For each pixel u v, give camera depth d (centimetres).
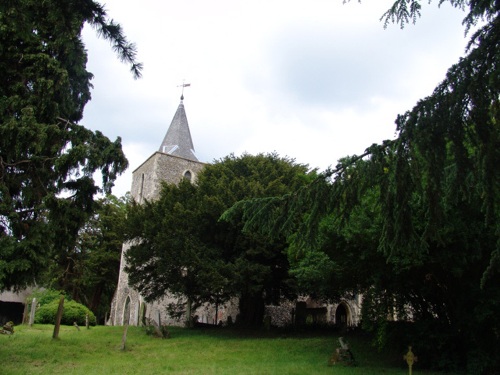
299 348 1636
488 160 493
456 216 1081
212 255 2111
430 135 503
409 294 1356
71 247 1429
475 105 485
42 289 3447
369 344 1647
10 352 1406
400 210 556
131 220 2403
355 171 599
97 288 3916
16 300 3359
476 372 1163
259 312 2472
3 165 1279
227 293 2216
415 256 1085
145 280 2342
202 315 3030
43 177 1335
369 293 1288
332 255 1319
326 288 1511
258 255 2097
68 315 2511
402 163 535
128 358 1445
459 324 1238
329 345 1667
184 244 2105
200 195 2308
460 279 1209
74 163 1285
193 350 1631
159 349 1650
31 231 1277
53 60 1314
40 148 1238
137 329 2248
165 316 2912
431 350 1274
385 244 585
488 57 478
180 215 2173
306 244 646
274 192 2223
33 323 2330
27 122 1225
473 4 499
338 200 621
